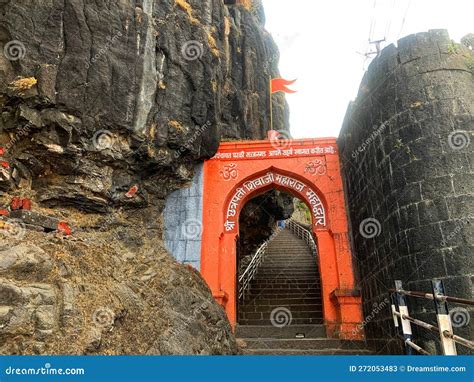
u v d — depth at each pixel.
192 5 10.59
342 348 7.91
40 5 6.92
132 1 8.26
